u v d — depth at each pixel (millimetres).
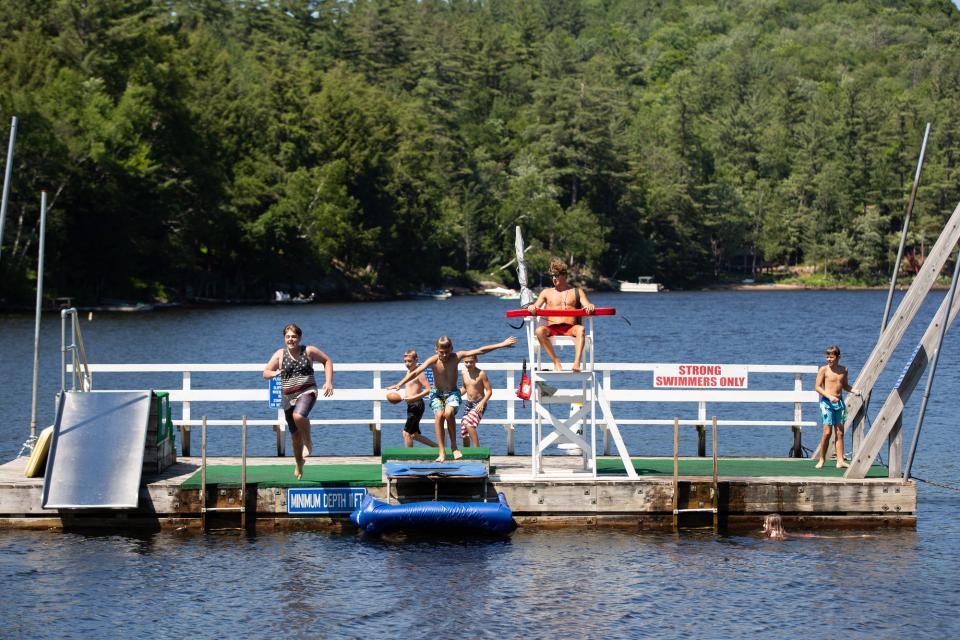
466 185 162000
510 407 22234
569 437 18922
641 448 27234
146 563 17016
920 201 172375
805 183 183875
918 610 15383
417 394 20375
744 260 188000
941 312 18641
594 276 165875
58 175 88188
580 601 15625
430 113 178375
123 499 18047
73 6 101125
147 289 102875
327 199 124938
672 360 56906
